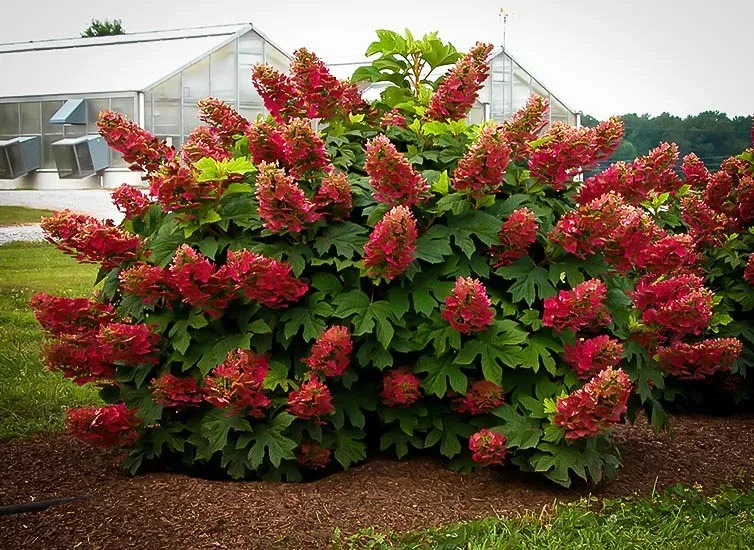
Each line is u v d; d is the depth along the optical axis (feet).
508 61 66.85
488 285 16.14
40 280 37.73
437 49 18.29
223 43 61.82
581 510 14.43
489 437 14.99
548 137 15.97
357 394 15.81
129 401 15.88
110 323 15.98
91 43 69.10
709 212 22.13
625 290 16.69
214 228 15.87
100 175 60.95
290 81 17.44
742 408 23.32
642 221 14.90
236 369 14.49
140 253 15.85
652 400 16.92
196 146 16.49
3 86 63.31
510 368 15.74
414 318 15.66
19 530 13.46
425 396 16.06
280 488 14.90
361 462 16.25
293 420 14.98
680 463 18.02
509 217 15.48
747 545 13.42
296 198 14.48
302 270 15.07
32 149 61.72
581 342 15.28
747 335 21.81
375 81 18.81
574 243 15.06
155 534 13.17
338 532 13.11
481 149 14.88
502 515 14.23
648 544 13.15
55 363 15.88
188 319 15.43
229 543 12.89
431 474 15.78
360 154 17.25
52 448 18.15
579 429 14.58
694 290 16.93
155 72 59.98
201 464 16.46
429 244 15.35
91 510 14.05
